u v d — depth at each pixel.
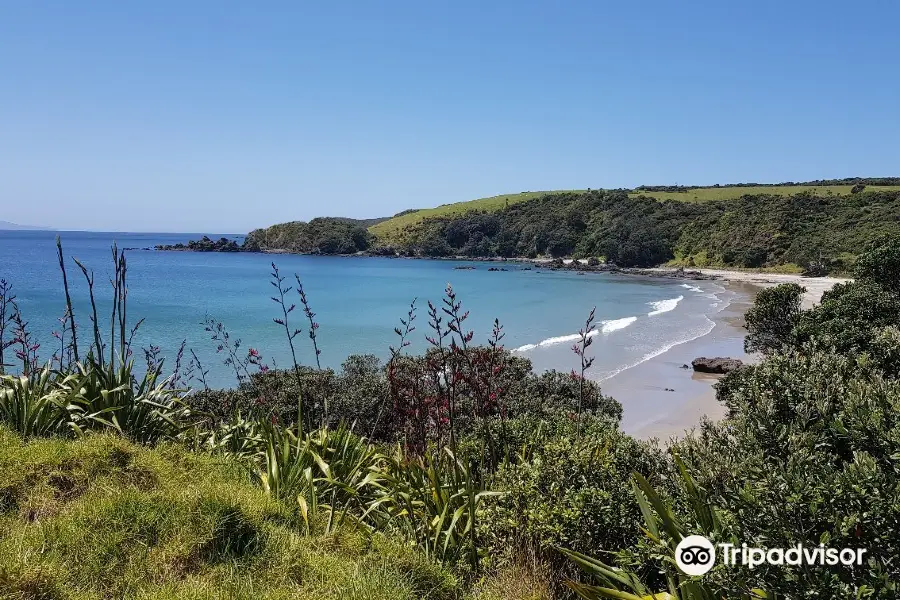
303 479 4.27
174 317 37.91
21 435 4.41
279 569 3.21
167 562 3.12
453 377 4.72
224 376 19.52
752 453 2.93
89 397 4.89
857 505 2.40
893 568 2.33
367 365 12.63
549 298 55.03
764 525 2.41
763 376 4.11
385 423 7.70
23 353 5.34
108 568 3.01
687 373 22.14
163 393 5.59
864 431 3.03
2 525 3.31
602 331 33.72
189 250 162.38
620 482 3.92
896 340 5.29
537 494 3.91
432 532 3.97
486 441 5.48
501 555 3.77
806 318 15.02
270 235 162.88
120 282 5.05
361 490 4.53
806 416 3.27
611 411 11.09
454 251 140.88
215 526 3.42
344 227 156.00
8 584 2.67
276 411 7.21
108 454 4.14
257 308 45.06
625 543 3.58
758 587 2.40
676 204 121.25
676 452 3.60
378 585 3.08
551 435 5.73
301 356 26.17
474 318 39.97
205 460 4.64
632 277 87.06
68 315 5.27
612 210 125.25
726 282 75.44
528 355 26.02
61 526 3.26
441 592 3.35
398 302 50.78
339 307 47.03
